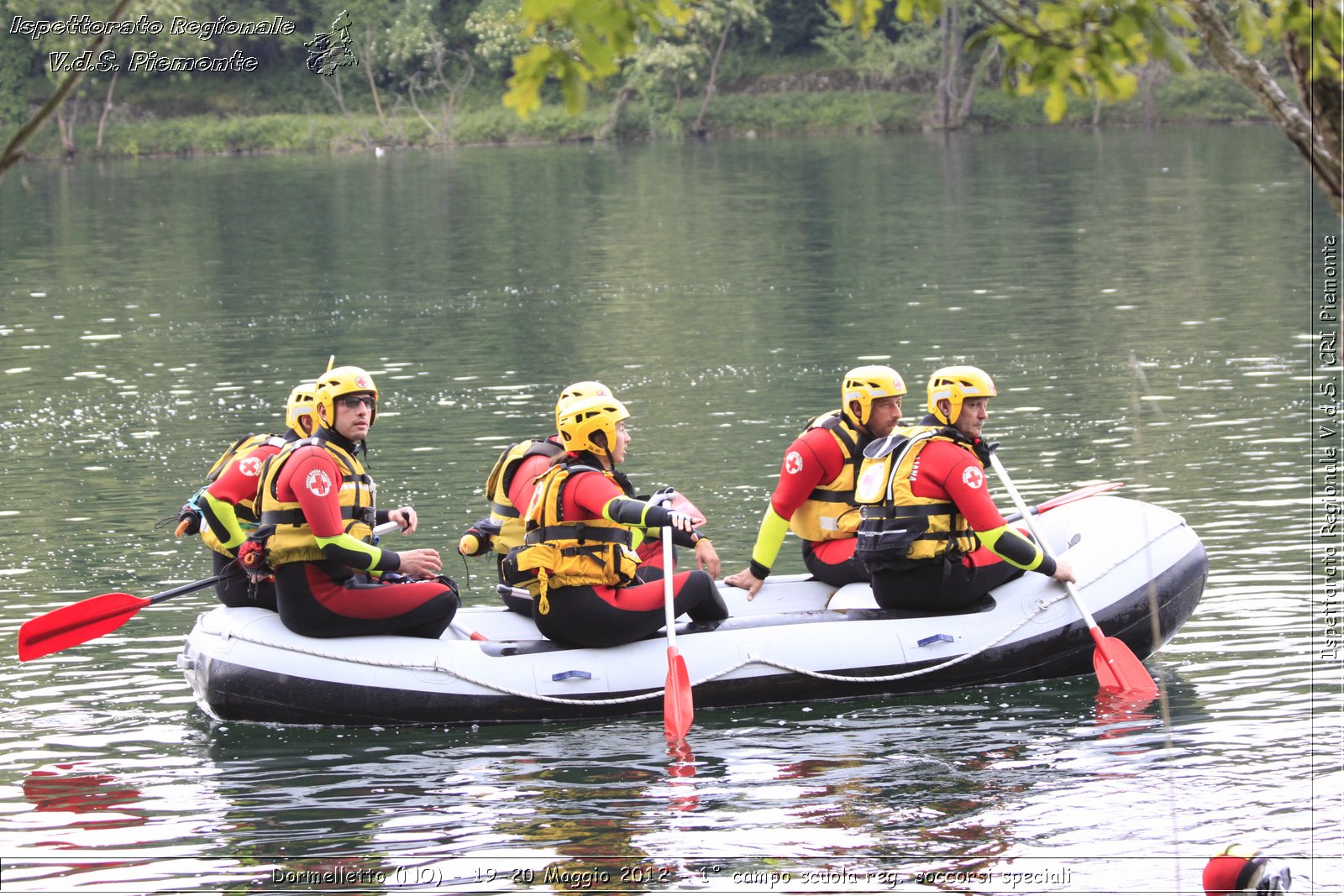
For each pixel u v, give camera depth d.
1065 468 20.72
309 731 13.09
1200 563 14.67
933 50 119.50
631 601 13.30
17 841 10.74
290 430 14.11
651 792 11.48
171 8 95.69
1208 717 12.54
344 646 13.25
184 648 14.12
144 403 27.67
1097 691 13.55
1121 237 46.88
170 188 80.94
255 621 13.45
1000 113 117.50
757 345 31.56
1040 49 6.89
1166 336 30.52
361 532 13.54
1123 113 114.94
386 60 121.75
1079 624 13.98
